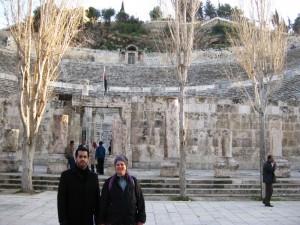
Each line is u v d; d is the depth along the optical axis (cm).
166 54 1573
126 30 7844
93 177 532
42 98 1434
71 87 3947
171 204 1258
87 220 514
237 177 1730
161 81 4672
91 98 2314
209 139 2367
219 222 977
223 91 3572
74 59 5631
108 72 5191
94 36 6806
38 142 2291
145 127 2344
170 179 1573
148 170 2134
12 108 2277
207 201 1346
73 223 508
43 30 1404
